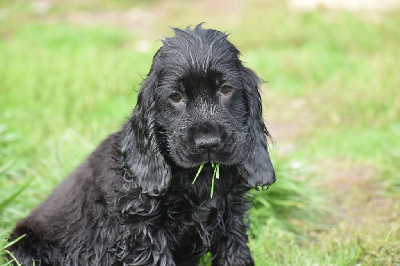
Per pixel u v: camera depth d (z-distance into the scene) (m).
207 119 3.82
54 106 8.91
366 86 9.18
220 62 3.91
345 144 7.54
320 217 5.97
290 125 8.90
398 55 10.62
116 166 4.22
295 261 4.87
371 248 4.96
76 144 6.79
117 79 10.13
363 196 6.25
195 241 4.28
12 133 7.55
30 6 17.67
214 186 4.12
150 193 3.98
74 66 11.01
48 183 6.04
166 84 3.94
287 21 14.45
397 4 14.34
